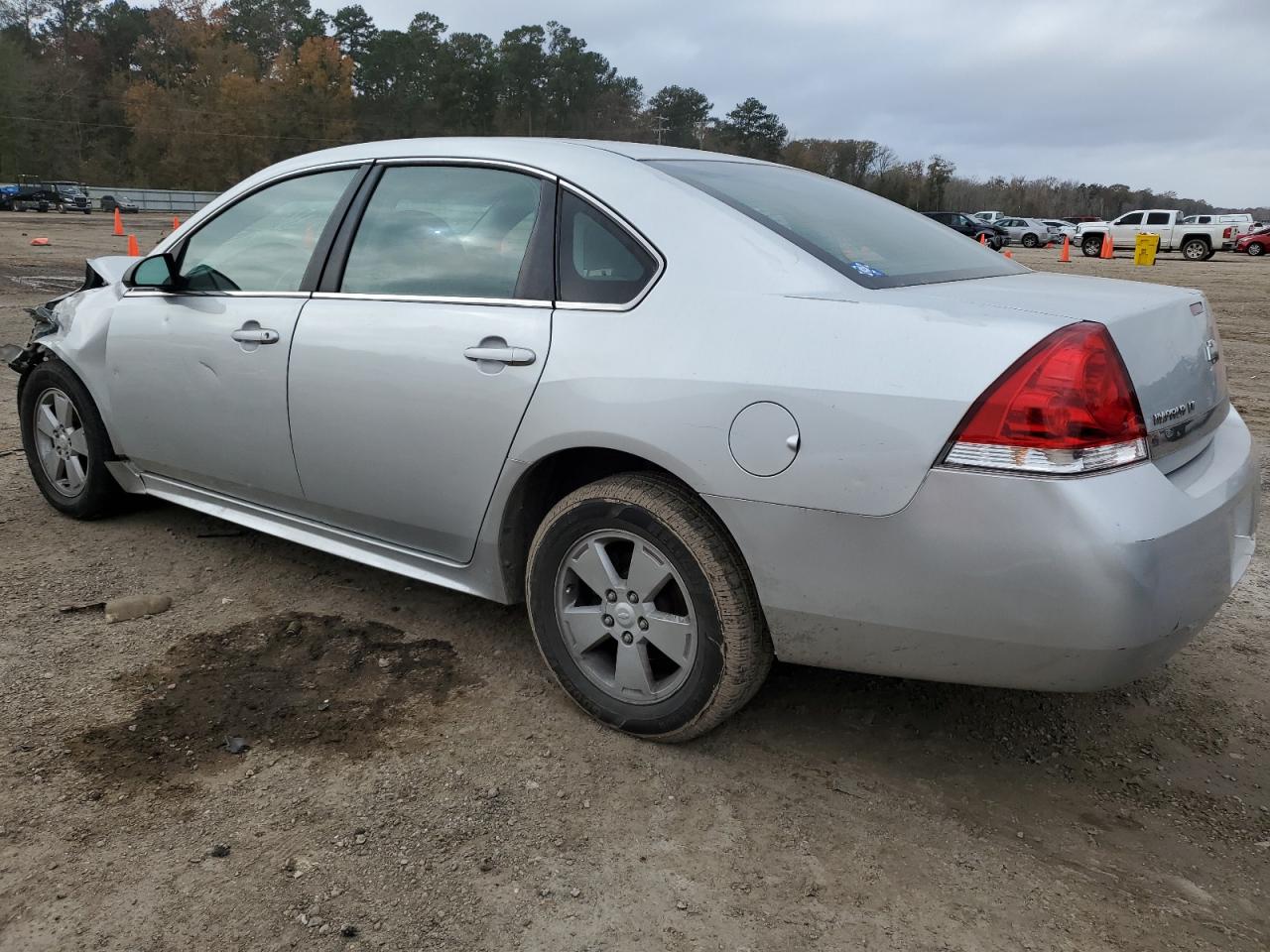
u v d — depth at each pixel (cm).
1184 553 203
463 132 10031
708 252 245
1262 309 1436
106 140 9106
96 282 420
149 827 222
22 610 332
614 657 270
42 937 190
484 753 257
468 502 281
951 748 267
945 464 203
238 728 264
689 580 241
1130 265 2673
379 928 195
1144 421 208
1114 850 226
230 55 9231
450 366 275
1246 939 198
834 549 218
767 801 240
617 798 239
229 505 364
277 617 333
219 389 338
